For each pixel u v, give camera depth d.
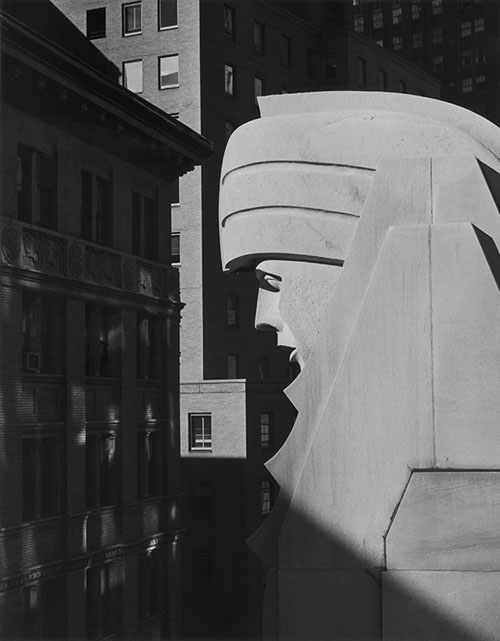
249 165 5.77
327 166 5.65
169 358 35.56
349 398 5.35
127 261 32.56
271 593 5.50
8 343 26.03
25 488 27.25
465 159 5.39
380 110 5.87
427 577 5.20
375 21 102.75
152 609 34.00
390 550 5.27
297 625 5.36
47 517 27.95
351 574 5.31
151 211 35.44
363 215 5.47
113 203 32.25
